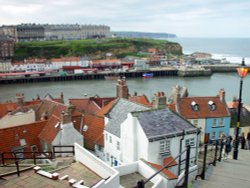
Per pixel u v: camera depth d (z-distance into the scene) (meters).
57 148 27.16
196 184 11.09
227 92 100.94
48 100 40.22
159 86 118.50
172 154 23.14
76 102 46.03
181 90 62.09
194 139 24.45
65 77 141.12
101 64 168.50
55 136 27.23
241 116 42.19
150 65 180.50
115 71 153.50
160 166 19.83
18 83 132.50
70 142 28.06
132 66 174.25
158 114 24.45
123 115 28.64
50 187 11.34
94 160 15.95
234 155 15.16
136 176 18.84
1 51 186.38
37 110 39.62
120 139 25.47
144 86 118.62
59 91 109.31
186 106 38.22
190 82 129.38
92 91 108.31
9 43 190.25
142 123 22.80
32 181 11.88
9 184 11.74
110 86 120.25
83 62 165.25
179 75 154.62
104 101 44.12
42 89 114.50
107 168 14.77
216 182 11.20
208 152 27.47
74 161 18.81
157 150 22.33
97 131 31.56
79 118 34.25
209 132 38.44
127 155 24.20
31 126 29.83
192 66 166.88
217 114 38.34
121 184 17.61
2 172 15.50
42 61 159.25
